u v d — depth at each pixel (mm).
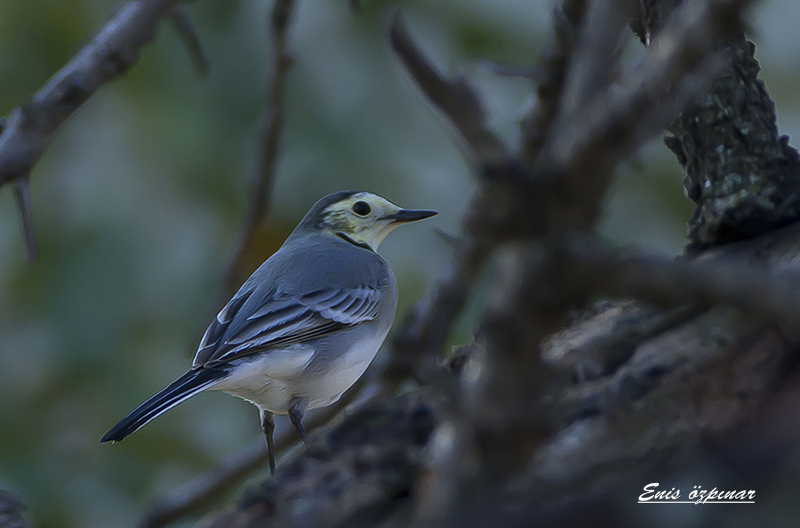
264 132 9906
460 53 12914
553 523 3441
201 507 10000
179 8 9250
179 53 13211
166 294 12711
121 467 12633
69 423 12625
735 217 5910
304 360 11086
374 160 13016
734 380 4336
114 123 13227
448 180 13078
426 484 4238
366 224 12898
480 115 2689
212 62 13203
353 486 4660
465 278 9234
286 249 12344
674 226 13000
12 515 6414
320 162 13000
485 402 3098
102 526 12273
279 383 11039
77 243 12820
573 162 2635
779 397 4145
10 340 12680
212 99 13172
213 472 10039
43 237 12891
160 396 10102
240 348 10734
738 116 6203
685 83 2896
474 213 2725
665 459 4035
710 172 6184
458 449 3279
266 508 4898
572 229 2715
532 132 5746
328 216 12844
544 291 2781
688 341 4676
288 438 11375
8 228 12961
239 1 13336
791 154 6270
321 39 13156
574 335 5629
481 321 3029
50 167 13008
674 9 6539
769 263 5191
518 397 3051
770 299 2814
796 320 2807
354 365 11625
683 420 4289
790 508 3318
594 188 2674
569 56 5508
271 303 11258
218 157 13031
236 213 13023
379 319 12094
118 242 12766
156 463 12805
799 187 5992
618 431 4328
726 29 2617
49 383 12680
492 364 3008
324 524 4582
